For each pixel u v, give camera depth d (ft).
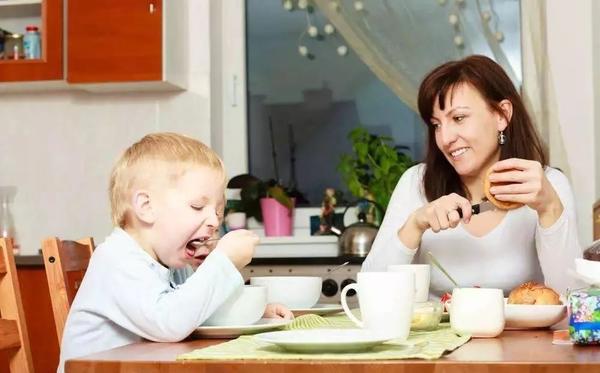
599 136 10.25
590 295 3.73
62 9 10.86
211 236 4.87
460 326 4.26
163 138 4.96
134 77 10.66
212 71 11.48
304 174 11.94
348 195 11.73
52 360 9.84
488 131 6.45
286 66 12.07
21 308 4.82
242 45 12.05
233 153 12.00
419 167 7.23
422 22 11.38
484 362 3.08
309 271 9.81
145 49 10.66
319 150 11.92
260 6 12.12
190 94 11.35
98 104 11.57
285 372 3.18
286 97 12.05
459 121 6.40
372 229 10.16
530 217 6.47
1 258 4.75
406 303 4.03
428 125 6.75
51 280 5.22
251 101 12.10
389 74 11.39
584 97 10.96
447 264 6.52
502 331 4.50
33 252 11.55
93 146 11.55
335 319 5.14
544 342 3.92
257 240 4.51
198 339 4.27
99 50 10.73
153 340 4.16
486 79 6.43
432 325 4.47
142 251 4.58
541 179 5.28
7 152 11.75
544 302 4.72
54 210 11.59
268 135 12.05
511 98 6.55
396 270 5.04
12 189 11.69
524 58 10.91
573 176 10.85
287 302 5.43
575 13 11.06
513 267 6.46
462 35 11.33
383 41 11.43
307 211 11.70
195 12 11.43
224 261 4.30
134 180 4.80
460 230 6.55
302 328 4.57
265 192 11.43
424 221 5.81
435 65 11.33
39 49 11.06
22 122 11.73
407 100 11.34
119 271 4.35
